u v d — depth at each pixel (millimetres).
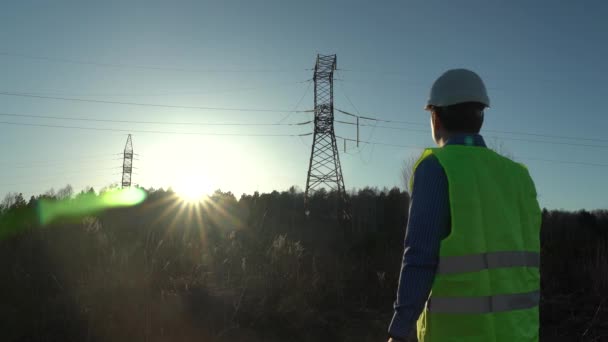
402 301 1956
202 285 6691
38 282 5906
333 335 6738
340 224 21703
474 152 2141
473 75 2301
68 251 6680
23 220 7977
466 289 1901
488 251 1962
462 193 1968
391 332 1949
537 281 2148
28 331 4918
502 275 1955
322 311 7434
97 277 6059
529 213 2209
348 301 8164
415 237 1994
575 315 9078
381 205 29844
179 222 10367
